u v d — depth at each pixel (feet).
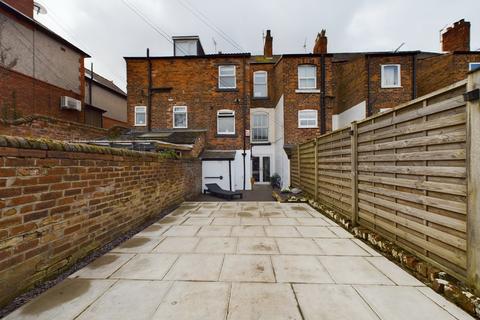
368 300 7.16
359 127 14.25
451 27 42.09
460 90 7.49
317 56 39.73
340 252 10.94
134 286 7.90
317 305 6.91
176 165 22.81
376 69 38.01
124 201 13.55
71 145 9.37
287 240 12.57
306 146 26.78
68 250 9.15
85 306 6.81
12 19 29.66
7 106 29.09
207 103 40.81
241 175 39.81
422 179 9.09
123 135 37.42
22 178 7.22
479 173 6.72
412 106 9.66
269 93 46.14
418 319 6.31
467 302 6.60
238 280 8.32
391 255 10.38
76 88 40.01
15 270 6.98
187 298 7.23
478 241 6.78
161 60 41.19
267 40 49.49
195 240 12.55
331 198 18.92
